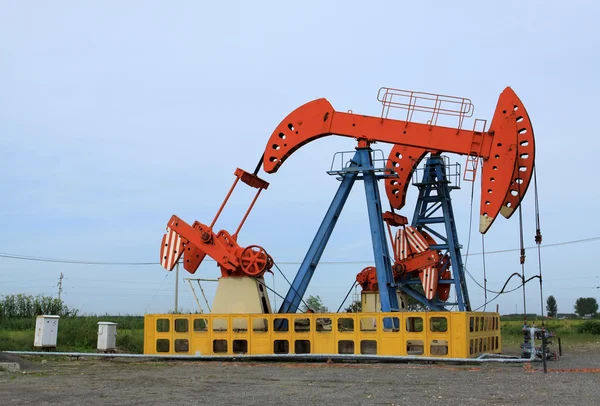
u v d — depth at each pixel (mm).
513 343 28562
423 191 23594
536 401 9539
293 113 19875
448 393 10531
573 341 30781
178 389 11375
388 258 18812
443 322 23047
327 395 10430
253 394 10633
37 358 18469
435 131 18594
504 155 17781
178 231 19812
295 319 18141
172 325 18797
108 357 19047
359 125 19203
